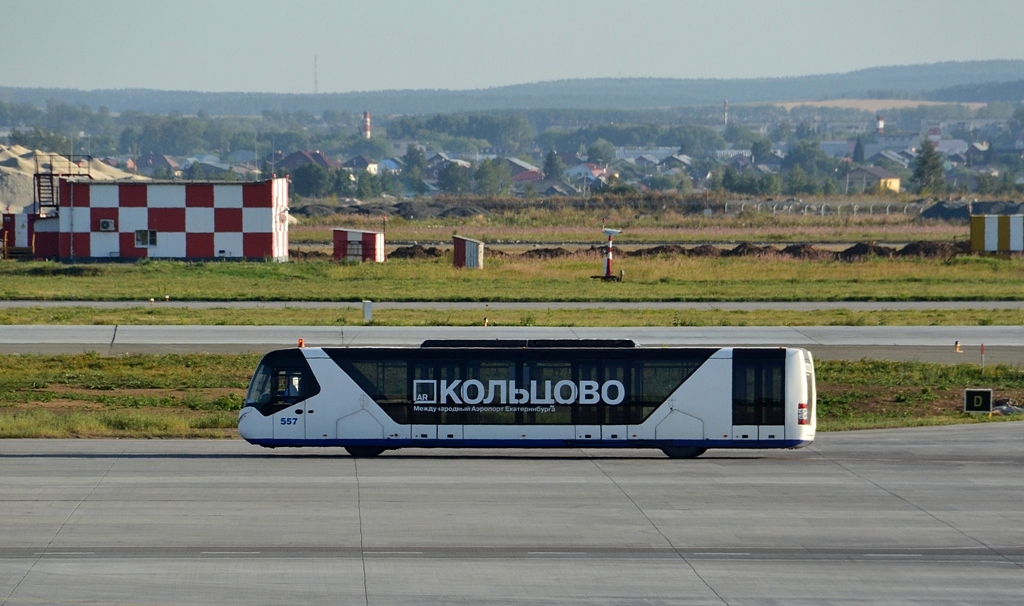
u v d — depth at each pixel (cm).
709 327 8800
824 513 3900
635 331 8500
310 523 3719
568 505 3994
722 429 4897
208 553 3388
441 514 3850
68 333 8669
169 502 3978
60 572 3203
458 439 4903
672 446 4912
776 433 4888
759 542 3550
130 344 8244
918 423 5878
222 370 7344
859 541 3562
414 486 4284
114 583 3119
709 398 4894
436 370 4906
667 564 3325
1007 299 10825
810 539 3584
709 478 4478
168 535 3569
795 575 3231
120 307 10088
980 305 10494
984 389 6162
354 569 3250
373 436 4903
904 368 7419
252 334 8581
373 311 9769
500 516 3831
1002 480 4441
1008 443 5312
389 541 3528
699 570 3272
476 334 8269
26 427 5506
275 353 4956
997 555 3425
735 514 3881
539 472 4597
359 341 8088
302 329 8719
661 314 9531
